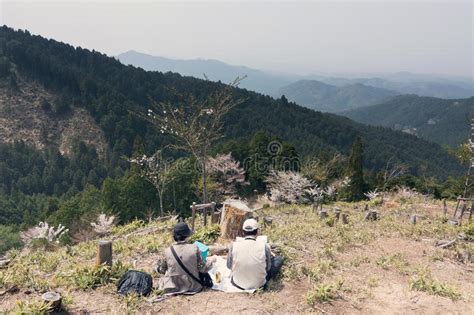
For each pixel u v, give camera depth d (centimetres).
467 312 540
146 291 527
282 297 552
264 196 3812
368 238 961
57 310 460
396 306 553
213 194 3384
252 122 10450
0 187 8250
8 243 3766
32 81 11638
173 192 3606
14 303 485
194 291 541
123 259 739
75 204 3675
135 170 3656
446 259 815
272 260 626
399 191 2502
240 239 582
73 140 9969
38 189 8212
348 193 4022
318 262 718
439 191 3944
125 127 9800
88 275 570
